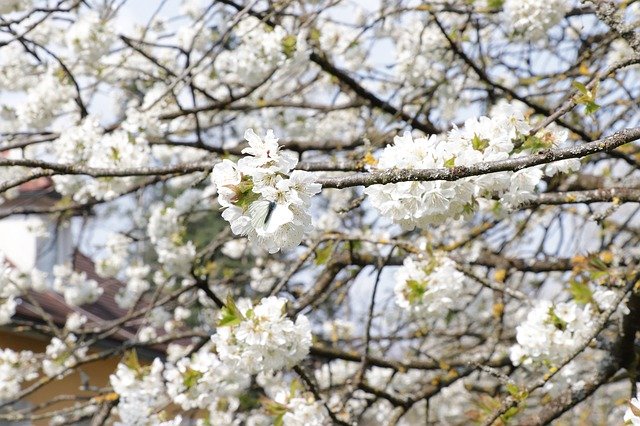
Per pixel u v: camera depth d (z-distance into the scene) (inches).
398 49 224.1
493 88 203.5
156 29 253.0
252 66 175.6
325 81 247.0
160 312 270.4
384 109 210.1
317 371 249.9
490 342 227.6
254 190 69.3
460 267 141.1
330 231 179.9
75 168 111.5
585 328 120.2
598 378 135.0
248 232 70.7
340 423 133.9
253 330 114.7
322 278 192.7
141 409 147.4
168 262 200.1
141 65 251.0
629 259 148.2
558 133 89.7
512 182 89.2
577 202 111.9
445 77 196.2
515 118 88.2
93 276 471.2
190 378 142.6
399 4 207.2
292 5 229.3
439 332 221.6
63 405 356.2
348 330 253.0
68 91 197.6
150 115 166.6
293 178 69.3
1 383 214.4
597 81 94.7
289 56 176.2
